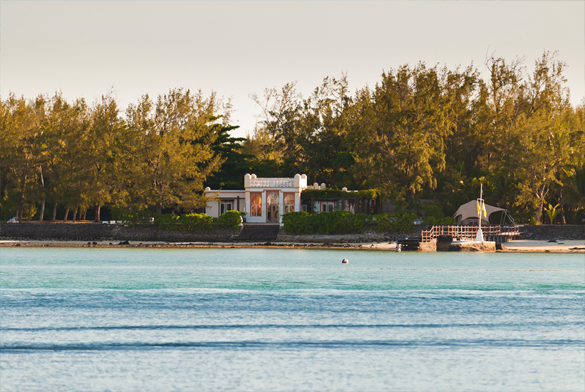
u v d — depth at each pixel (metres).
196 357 65.00
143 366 61.41
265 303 99.69
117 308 93.81
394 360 64.12
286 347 69.69
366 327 80.94
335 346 70.25
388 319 86.50
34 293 108.88
